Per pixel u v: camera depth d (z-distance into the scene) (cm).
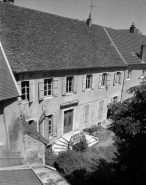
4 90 774
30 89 1152
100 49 1820
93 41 1827
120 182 888
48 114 1335
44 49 1301
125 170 729
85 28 1866
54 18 1584
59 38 1481
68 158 1123
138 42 2514
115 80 1928
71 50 1493
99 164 1160
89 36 1830
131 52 2220
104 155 1332
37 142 944
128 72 2120
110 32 2227
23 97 1167
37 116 1255
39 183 509
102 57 1742
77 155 1189
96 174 1037
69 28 1658
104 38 2039
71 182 979
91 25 1980
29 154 923
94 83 1669
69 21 1723
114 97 2039
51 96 1330
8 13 1268
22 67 1075
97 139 1562
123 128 647
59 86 1359
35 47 1257
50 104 1330
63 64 1324
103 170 1079
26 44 1219
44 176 811
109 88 1886
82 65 1455
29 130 971
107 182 991
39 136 995
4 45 1104
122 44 2216
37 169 897
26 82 1153
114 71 1875
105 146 1488
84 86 1570
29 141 912
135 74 2222
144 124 591
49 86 1323
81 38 1702
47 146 1384
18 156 752
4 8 1268
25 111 1167
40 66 1173
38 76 1185
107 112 1997
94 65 1563
